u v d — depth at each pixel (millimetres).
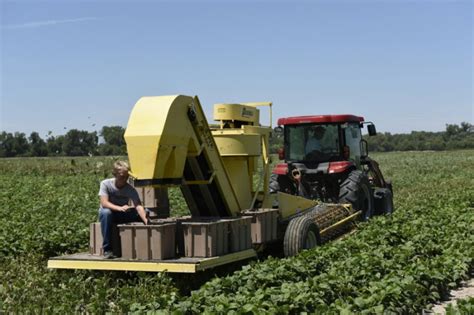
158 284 8430
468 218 14109
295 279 8359
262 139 11062
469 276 10070
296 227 10555
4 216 16484
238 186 10383
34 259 10766
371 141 117375
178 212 17094
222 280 7844
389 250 10312
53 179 32844
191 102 9062
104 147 45812
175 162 8703
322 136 14719
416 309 7895
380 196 16141
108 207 8633
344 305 6988
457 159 62375
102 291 7930
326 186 14945
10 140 80312
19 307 7648
